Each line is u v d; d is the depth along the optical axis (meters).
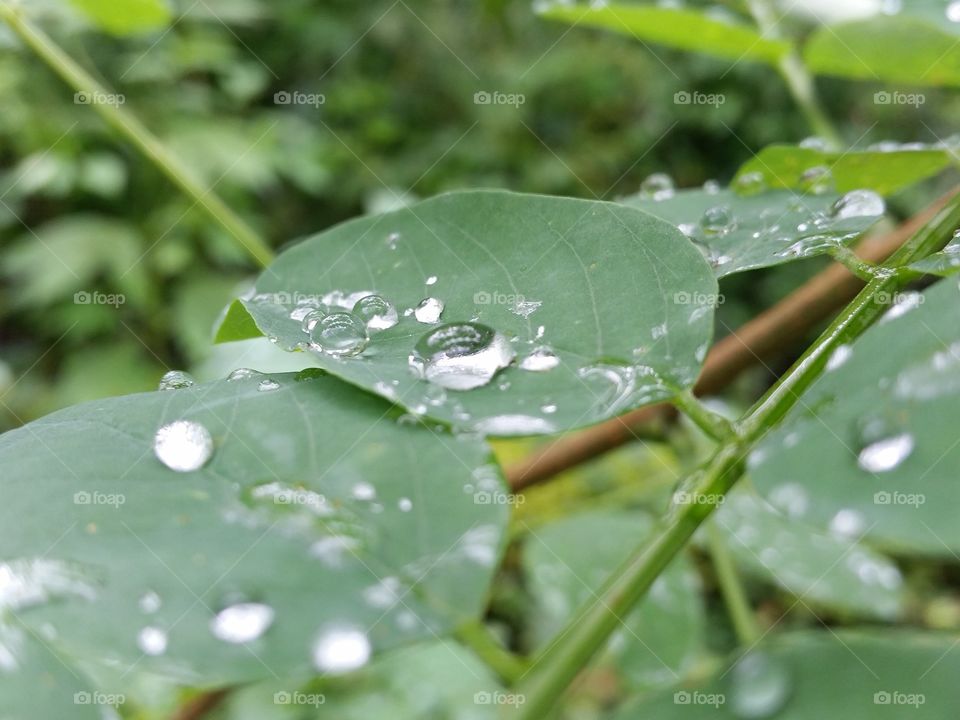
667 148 0.67
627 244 0.13
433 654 0.29
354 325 0.13
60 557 0.11
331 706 0.28
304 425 0.12
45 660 0.11
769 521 0.23
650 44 0.67
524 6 0.72
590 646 0.11
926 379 0.11
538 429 0.12
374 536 0.11
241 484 0.12
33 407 0.56
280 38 0.72
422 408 0.12
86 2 0.22
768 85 0.63
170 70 0.60
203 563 0.11
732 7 0.22
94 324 0.58
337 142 0.70
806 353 0.12
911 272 0.13
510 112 0.70
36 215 0.61
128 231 0.60
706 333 0.12
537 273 0.13
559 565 0.23
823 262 0.58
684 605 0.20
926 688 0.11
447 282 0.14
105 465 0.12
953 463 0.11
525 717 0.11
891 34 0.18
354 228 0.14
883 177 0.16
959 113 0.59
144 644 0.11
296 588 0.11
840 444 0.11
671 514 0.12
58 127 0.58
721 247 0.15
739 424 0.12
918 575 0.39
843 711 0.11
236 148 0.63
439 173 0.69
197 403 0.12
